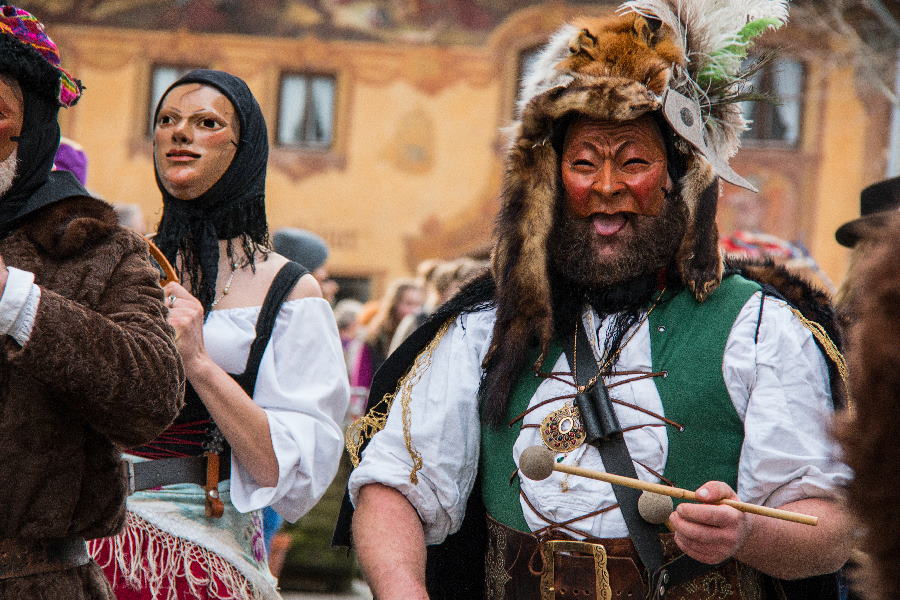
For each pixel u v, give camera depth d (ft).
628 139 12.77
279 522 21.97
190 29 112.78
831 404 12.28
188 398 15.74
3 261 11.27
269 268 16.81
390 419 13.37
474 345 13.43
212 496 15.61
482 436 13.17
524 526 12.59
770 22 13.41
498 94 111.75
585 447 12.38
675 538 11.46
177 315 14.99
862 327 7.68
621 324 12.66
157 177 17.03
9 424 11.01
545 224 12.96
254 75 112.88
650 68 12.85
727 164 13.35
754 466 11.97
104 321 11.07
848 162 104.06
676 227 12.79
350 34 112.47
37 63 11.81
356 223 112.47
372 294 112.37
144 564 15.26
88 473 11.56
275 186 112.47
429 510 12.97
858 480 7.70
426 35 112.06
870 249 7.90
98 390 10.90
